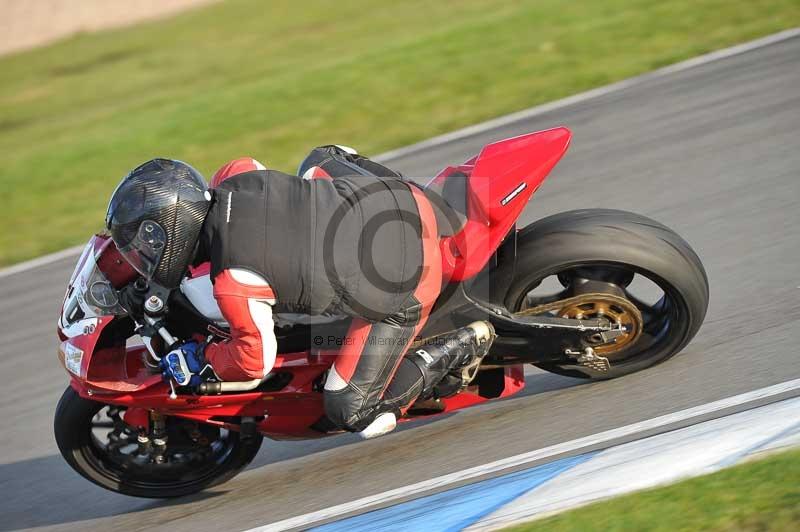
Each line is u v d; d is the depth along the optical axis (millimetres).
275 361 14859
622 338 15844
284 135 36781
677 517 11195
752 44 34375
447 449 15453
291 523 14188
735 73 31672
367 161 15711
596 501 12016
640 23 40469
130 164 37438
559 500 12352
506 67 38719
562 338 15430
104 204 33719
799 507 10766
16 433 19219
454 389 15445
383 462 15680
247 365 13438
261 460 17094
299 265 13023
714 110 28797
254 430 15367
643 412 14703
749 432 12727
